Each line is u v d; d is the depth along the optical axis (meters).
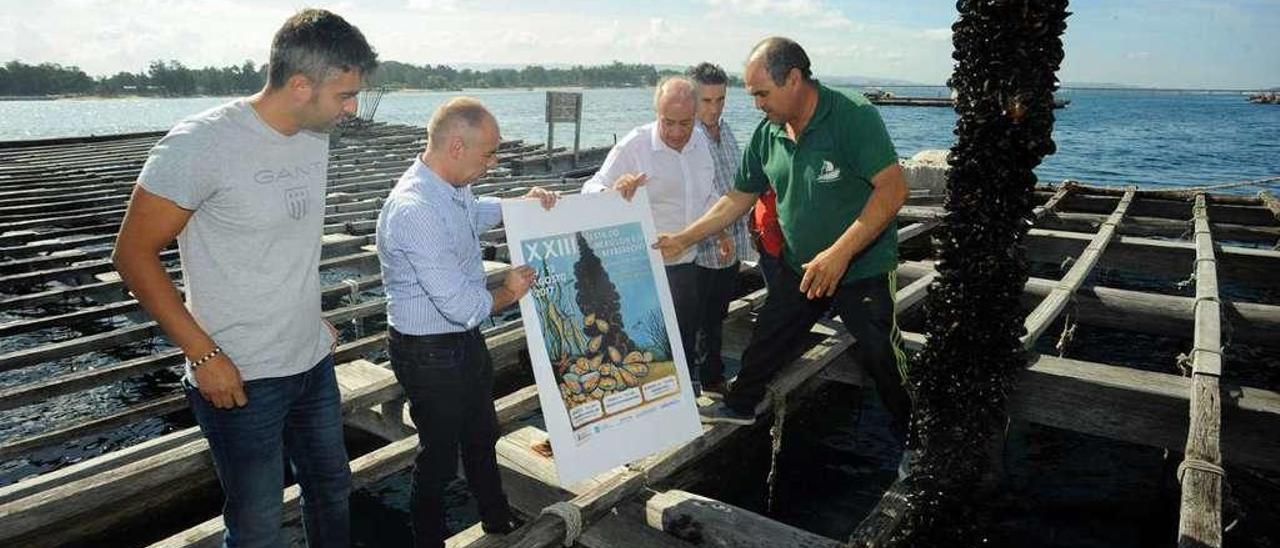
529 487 3.30
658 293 3.12
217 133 1.92
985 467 2.84
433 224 2.29
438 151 2.33
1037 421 4.04
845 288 3.36
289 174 2.06
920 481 2.87
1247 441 3.58
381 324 7.61
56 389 4.45
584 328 2.89
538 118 63.34
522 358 5.74
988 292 2.59
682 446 3.42
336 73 1.94
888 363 3.36
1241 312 5.43
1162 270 8.10
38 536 3.36
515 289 2.65
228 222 1.98
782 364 3.59
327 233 9.23
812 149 3.19
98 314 6.36
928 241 10.02
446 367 2.45
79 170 14.66
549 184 12.92
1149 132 51.22
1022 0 2.28
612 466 2.85
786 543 2.72
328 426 2.40
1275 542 3.73
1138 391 3.71
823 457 4.73
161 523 3.77
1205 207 10.11
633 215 3.13
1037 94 2.37
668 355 3.09
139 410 4.27
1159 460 4.59
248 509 2.23
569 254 2.91
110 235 9.47
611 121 57.12
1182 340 6.90
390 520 3.98
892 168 2.96
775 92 3.06
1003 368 2.69
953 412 2.75
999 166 2.46
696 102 3.56
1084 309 5.86
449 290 2.27
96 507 3.06
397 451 3.43
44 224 9.95
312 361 2.28
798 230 3.34
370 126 21.86
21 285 8.19
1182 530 2.44
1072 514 3.99
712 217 3.57
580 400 2.83
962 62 2.49
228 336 2.06
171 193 1.85
